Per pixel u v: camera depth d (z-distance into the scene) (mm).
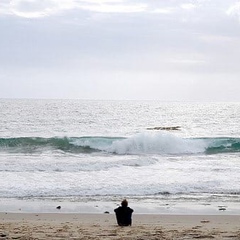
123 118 106250
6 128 75312
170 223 16047
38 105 178625
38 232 12742
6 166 29516
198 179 26266
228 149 45531
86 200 20922
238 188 23969
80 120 96688
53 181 25062
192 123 94188
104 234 12312
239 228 14266
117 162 31984
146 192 22797
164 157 39531
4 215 17672
